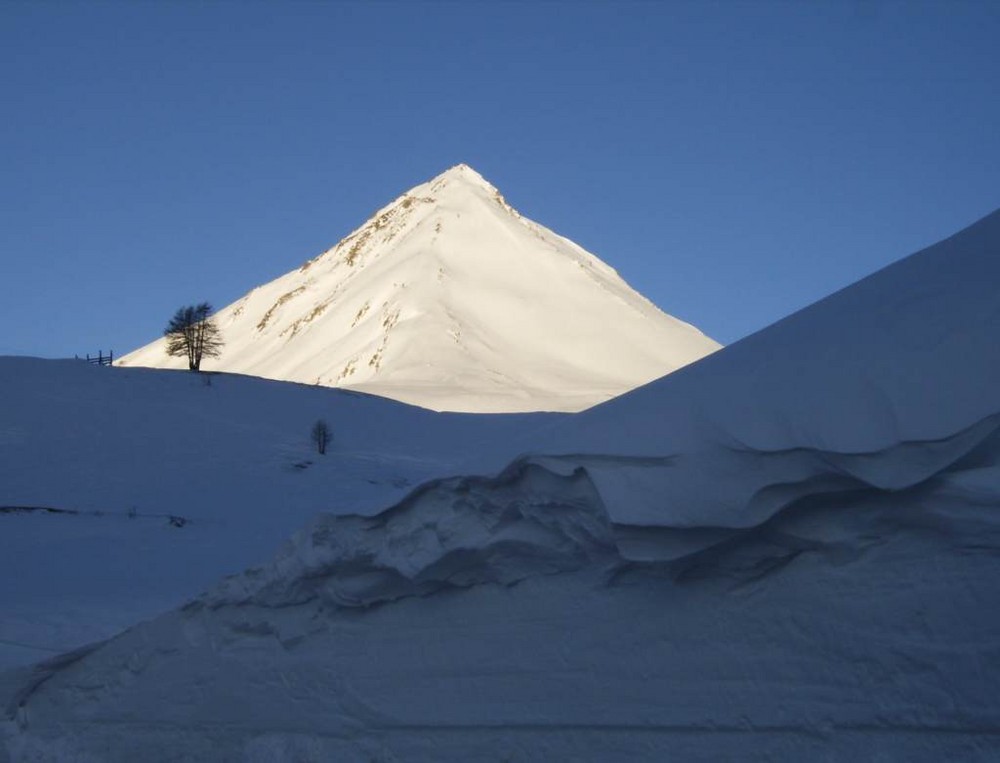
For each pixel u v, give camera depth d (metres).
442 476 8.42
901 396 6.40
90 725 10.66
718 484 6.97
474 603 8.52
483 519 8.33
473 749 8.27
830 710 6.65
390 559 8.71
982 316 6.62
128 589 21.27
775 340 7.98
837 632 6.67
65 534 28.22
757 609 7.06
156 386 52.53
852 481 6.52
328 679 9.25
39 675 10.96
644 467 7.34
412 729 8.65
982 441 6.16
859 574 6.63
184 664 10.27
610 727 7.60
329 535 9.29
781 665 6.91
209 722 9.96
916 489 6.32
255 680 9.74
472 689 8.38
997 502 5.96
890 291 7.70
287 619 9.67
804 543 6.85
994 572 6.09
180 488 35.91
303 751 9.23
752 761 6.93
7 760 10.85
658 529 7.13
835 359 7.07
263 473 38.84
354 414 53.00
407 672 8.79
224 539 28.81
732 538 7.00
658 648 7.47
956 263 7.60
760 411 7.01
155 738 10.26
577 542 7.81
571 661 7.89
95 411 45.09
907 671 6.38
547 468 7.69
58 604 19.19
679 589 7.44
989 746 6.07
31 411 43.88
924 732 6.31
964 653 6.17
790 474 6.67
